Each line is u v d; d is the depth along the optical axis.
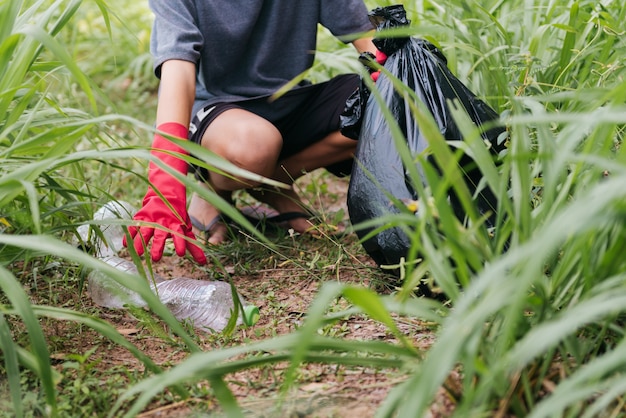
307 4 2.67
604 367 1.10
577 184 1.64
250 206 2.94
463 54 3.03
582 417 1.34
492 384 1.27
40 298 2.24
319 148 2.79
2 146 2.21
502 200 1.45
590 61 2.30
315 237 2.66
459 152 1.37
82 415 1.57
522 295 1.11
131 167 3.47
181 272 2.52
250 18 2.58
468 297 1.16
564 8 2.76
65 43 5.14
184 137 2.22
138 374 1.75
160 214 2.04
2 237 1.42
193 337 1.96
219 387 1.33
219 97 2.69
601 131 1.51
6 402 1.60
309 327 1.12
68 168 3.34
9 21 1.78
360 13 2.68
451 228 1.31
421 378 1.13
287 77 2.73
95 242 2.29
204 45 2.58
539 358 1.41
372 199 2.10
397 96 2.20
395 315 2.01
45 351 1.40
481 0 3.13
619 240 1.37
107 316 2.13
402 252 2.03
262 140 2.53
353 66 3.18
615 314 1.42
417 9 3.21
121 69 5.11
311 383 1.66
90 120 1.58
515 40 2.98
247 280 2.42
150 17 5.68
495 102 2.66
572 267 1.46
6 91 1.68
